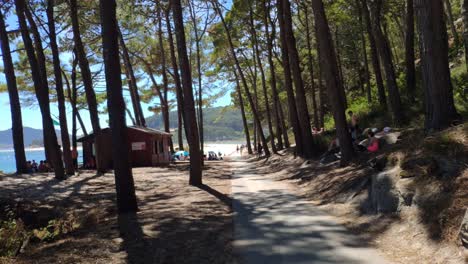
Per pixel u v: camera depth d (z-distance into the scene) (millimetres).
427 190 7301
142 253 7094
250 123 74062
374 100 27938
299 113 21266
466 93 14406
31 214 11508
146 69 41969
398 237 7020
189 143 17031
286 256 6730
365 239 7383
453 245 5852
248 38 35344
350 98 40531
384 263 6098
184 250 7250
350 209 9461
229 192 14281
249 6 29656
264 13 29859
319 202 11117
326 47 14805
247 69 49125
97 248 7391
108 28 10578
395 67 34188
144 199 13500
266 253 6941
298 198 12148
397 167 8750
